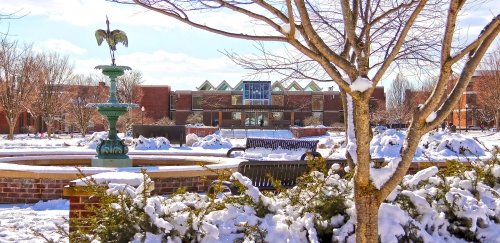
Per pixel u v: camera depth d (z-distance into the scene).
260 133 54.66
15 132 63.56
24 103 45.16
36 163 15.02
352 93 3.51
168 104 74.00
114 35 13.34
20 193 10.16
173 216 4.47
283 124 71.75
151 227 4.36
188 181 10.81
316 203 4.81
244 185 4.87
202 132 47.19
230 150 17.00
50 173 10.12
